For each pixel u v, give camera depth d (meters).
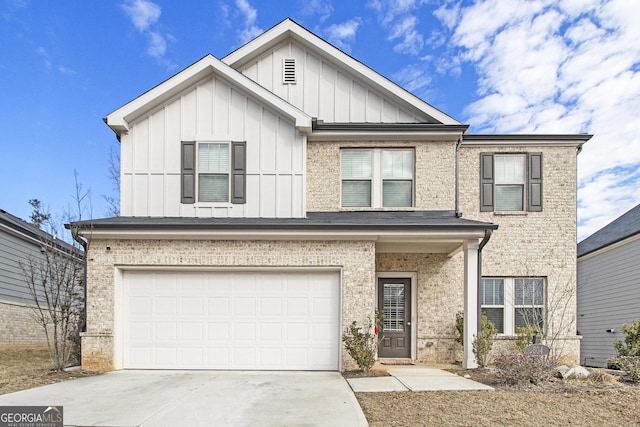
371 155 12.05
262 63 12.73
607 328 16.08
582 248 18.41
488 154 12.34
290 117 10.97
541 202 12.17
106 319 9.66
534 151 12.31
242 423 5.72
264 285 10.02
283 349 9.85
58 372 9.34
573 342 11.66
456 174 11.91
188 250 9.88
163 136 11.03
